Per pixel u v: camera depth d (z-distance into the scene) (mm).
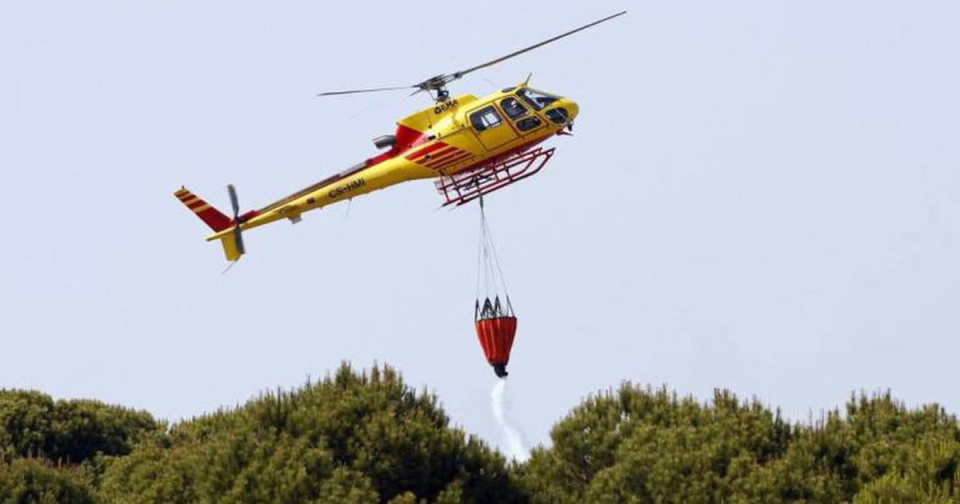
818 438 133625
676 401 142000
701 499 126375
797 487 127188
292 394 133875
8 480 133375
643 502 128625
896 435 135375
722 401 141625
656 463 129625
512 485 130750
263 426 130250
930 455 127438
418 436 128500
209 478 124938
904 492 121312
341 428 128750
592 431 139250
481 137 156625
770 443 134500
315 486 122062
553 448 139375
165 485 128250
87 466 156125
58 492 134375
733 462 128750
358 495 119625
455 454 130125
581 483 136875
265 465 124062
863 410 141250
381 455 126500
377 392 131750
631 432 137375
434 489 128000
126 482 141375
